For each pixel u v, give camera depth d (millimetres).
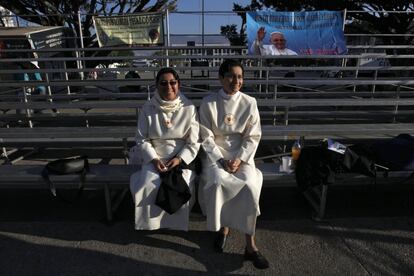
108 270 2629
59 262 2719
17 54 11086
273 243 2953
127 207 3555
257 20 8062
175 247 2912
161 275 2576
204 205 2984
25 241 2990
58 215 3424
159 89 3082
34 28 12305
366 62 12094
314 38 8094
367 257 2773
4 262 2715
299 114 6277
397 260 2734
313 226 3213
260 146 5551
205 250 2873
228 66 3014
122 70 7180
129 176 3102
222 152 3150
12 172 3191
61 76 11320
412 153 3318
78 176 3109
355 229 3164
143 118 3168
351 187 4027
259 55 7734
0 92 8406
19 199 3748
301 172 3105
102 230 3156
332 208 3545
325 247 2898
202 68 7398
